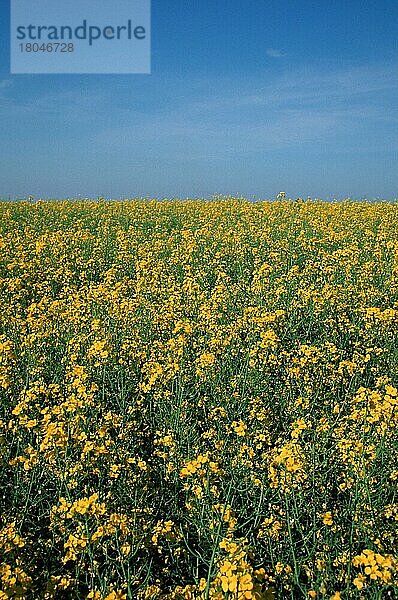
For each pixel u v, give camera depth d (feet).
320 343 28.63
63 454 16.47
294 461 14.48
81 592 13.43
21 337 27.68
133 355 25.09
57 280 42.32
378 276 38.93
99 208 83.66
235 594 9.39
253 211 71.05
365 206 75.92
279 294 33.42
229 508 13.88
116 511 15.26
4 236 56.95
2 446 17.38
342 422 19.92
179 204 85.71
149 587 12.42
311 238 49.98
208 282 41.32
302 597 12.96
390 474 16.01
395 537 14.17
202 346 27.35
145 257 47.88
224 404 21.84
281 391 23.00
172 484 17.01
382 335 27.78
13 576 12.07
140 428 21.30
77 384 19.54
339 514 15.31
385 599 12.16
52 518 14.61
